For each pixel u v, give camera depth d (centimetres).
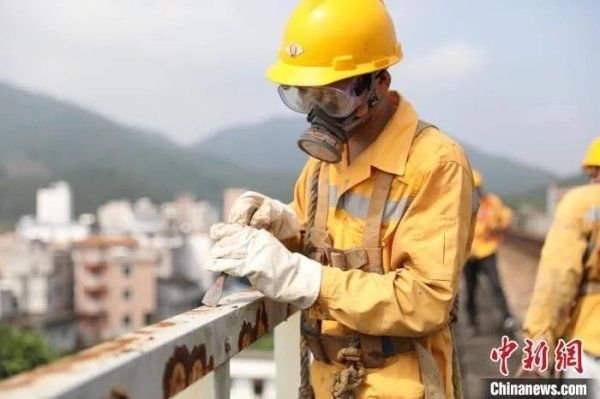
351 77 210
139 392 129
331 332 226
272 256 198
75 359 124
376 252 212
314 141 207
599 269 345
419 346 214
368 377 218
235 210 219
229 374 184
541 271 352
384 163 211
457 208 205
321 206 228
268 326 217
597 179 404
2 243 5034
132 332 150
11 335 3947
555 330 351
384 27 219
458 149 213
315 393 234
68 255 5112
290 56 217
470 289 923
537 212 2503
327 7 216
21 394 104
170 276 5719
